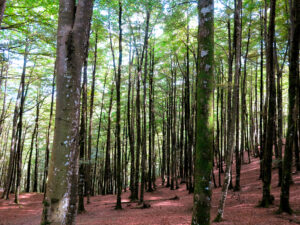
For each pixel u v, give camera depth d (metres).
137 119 13.71
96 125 24.59
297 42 7.39
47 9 8.85
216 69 17.78
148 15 13.24
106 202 15.88
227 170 7.64
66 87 2.99
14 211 13.78
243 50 16.75
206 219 4.07
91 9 3.34
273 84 8.95
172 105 21.28
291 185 11.08
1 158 30.64
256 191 11.87
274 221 6.72
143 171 13.38
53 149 2.93
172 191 17.88
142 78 18.66
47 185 2.88
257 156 23.09
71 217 2.95
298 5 7.25
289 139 7.57
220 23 13.09
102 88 21.94
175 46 16.55
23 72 16.00
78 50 3.10
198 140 4.29
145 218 9.16
